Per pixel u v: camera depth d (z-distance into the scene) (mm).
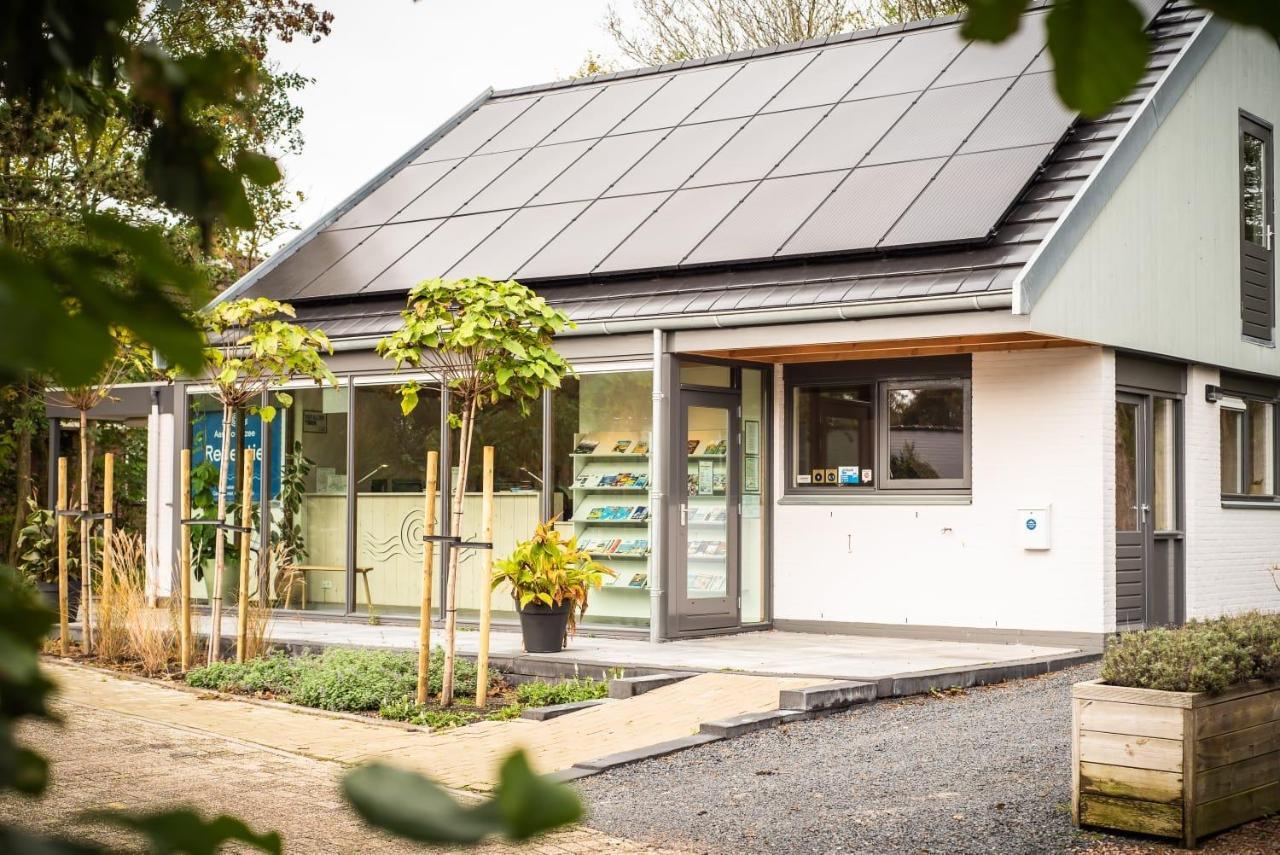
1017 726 8336
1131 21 613
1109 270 12211
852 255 12344
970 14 629
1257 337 15250
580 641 12789
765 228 13180
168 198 742
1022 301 10922
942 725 8477
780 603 13914
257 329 10891
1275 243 15711
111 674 11227
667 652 11719
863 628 13391
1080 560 12242
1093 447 12234
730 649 12016
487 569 9602
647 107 16875
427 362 14266
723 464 13516
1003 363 12727
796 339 12148
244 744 8328
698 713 8852
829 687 9039
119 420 18234
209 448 16078
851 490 13602
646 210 14398
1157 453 13750
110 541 12516
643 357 13047
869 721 8695
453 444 14258
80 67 759
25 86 764
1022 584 12539
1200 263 13961
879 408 13461
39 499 19594
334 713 9438
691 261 13133
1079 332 11688
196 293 574
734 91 16359
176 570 15898
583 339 13391
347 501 15000
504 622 13938
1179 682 5816
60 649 12609
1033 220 11914
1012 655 11469
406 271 15258
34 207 10523
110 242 561
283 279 16141
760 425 13977
